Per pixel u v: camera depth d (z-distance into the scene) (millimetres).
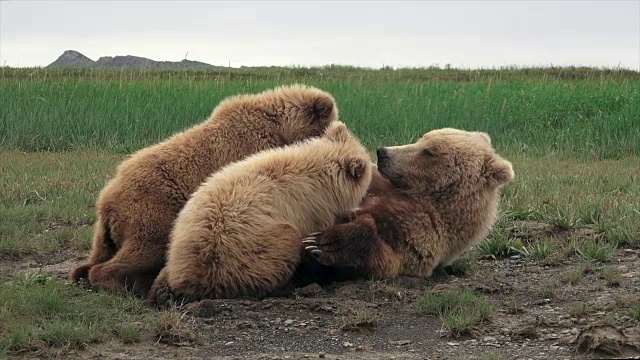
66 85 18141
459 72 31453
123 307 6164
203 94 17875
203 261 6078
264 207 6242
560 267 7238
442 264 7164
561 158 14594
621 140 15477
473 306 6039
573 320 5785
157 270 6676
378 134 16688
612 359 5098
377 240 6508
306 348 5465
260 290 6215
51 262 7953
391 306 6184
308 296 6367
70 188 10844
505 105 17625
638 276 6719
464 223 6969
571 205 8898
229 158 7250
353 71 32156
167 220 6727
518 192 9867
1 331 5633
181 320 5820
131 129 16406
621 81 23953
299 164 6527
